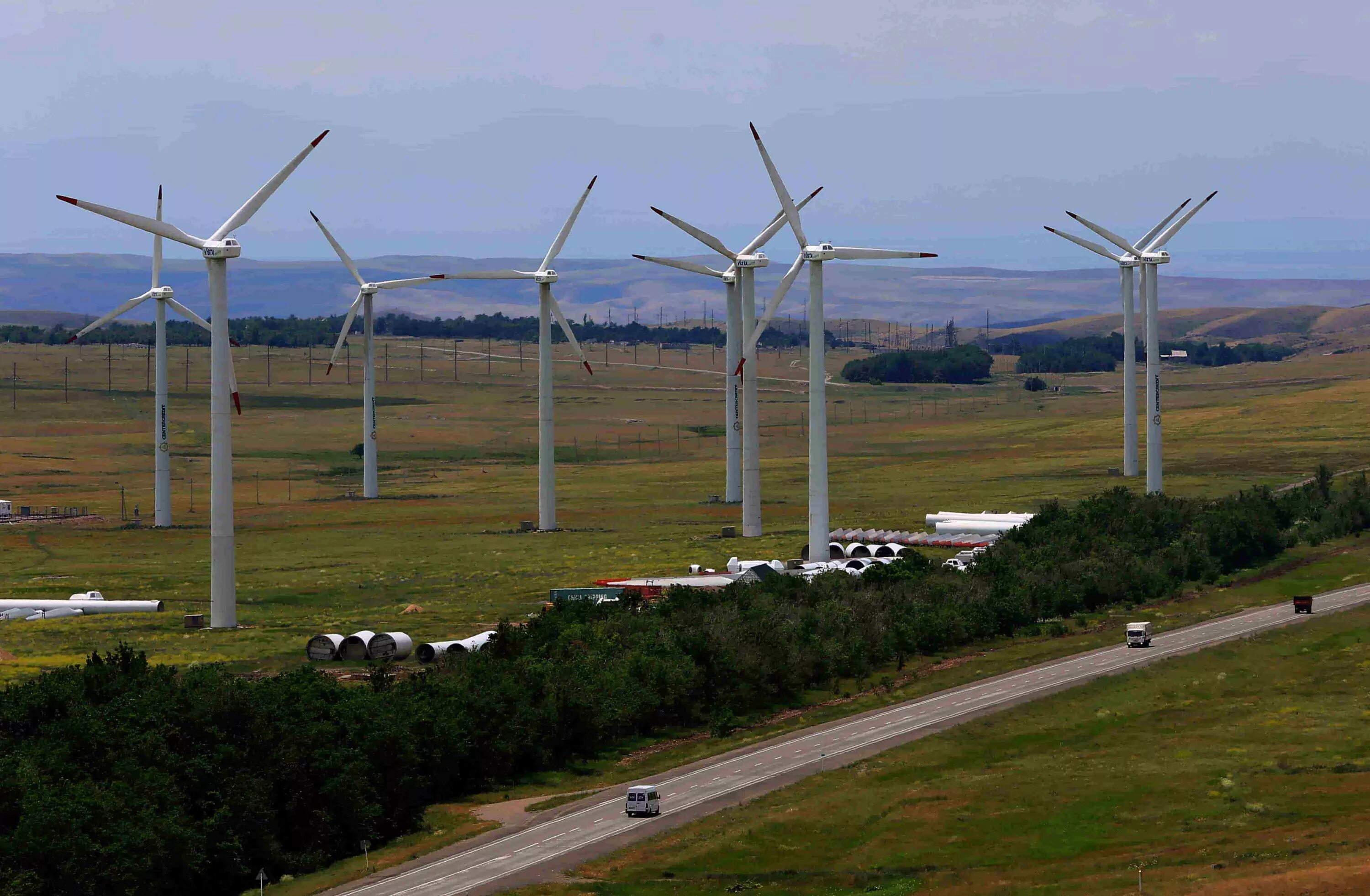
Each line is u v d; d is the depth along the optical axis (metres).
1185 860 86.44
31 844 83.69
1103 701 132.25
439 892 85.75
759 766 114.19
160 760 96.19
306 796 100.62
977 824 96.75
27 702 101.94
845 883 86.12
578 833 97.44
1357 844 86.81
